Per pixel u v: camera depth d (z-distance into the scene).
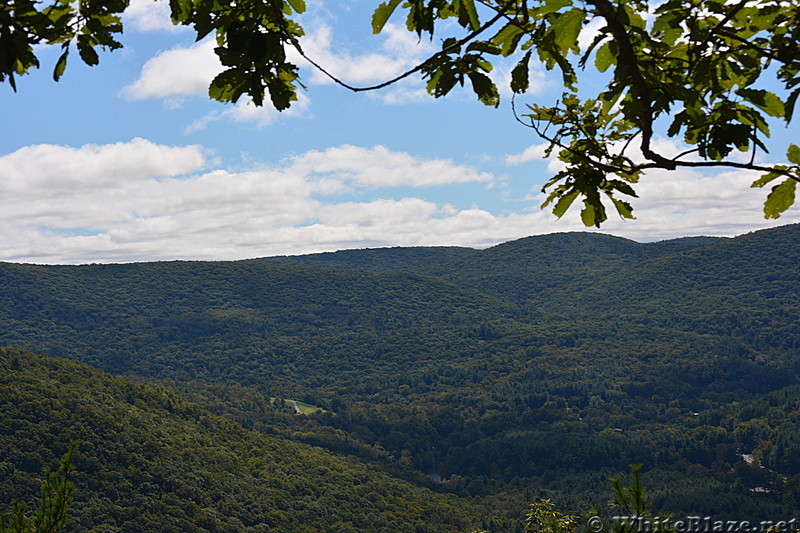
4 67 1.63
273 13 1.85
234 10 1.85
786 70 1.78
